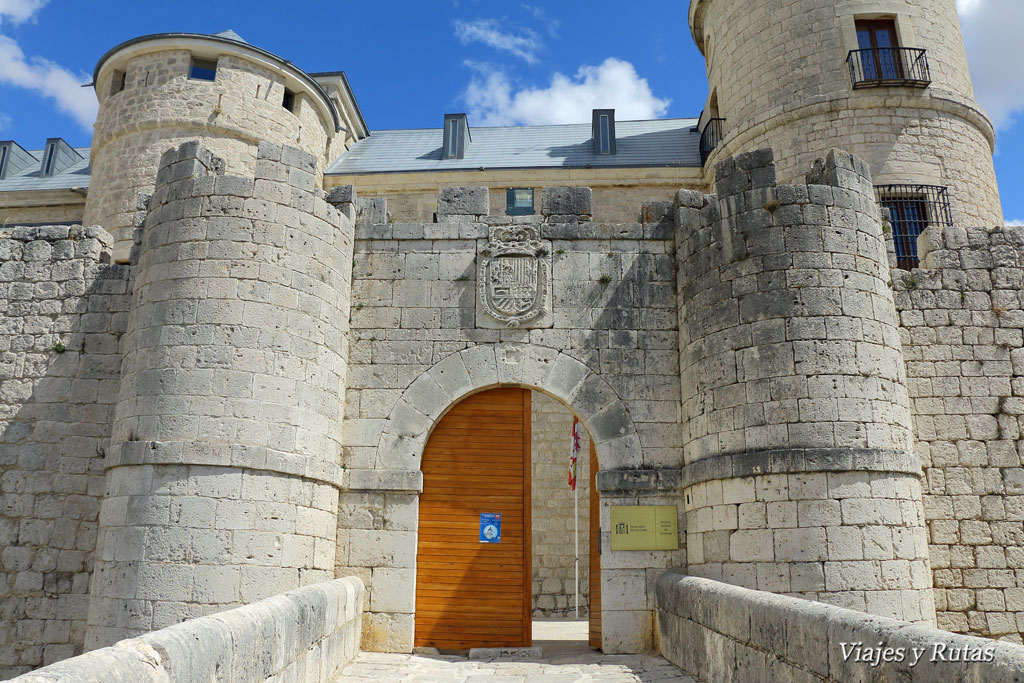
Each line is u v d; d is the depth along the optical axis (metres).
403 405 10.74
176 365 9.34
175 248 9.87
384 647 9.85
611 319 11.05
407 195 20.88
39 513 10.72
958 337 11.12
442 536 10.56
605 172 20.27
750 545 9.04
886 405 9.40
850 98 18.00
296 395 9.67
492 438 10.96
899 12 18.77
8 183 23.70
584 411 10.70
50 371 11.26
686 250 10.87
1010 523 10.48
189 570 8.62
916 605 8.74
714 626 7.48
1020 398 10.91
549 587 17.80
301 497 9.48
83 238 11.84
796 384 9.31
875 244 10.16
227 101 19.73
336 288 10.68
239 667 5.39
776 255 9.84
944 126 18.11
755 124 18.86
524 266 11.20
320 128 22.00
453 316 11.08
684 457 10.43
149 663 4.29
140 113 19.62
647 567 10.09
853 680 4.88
